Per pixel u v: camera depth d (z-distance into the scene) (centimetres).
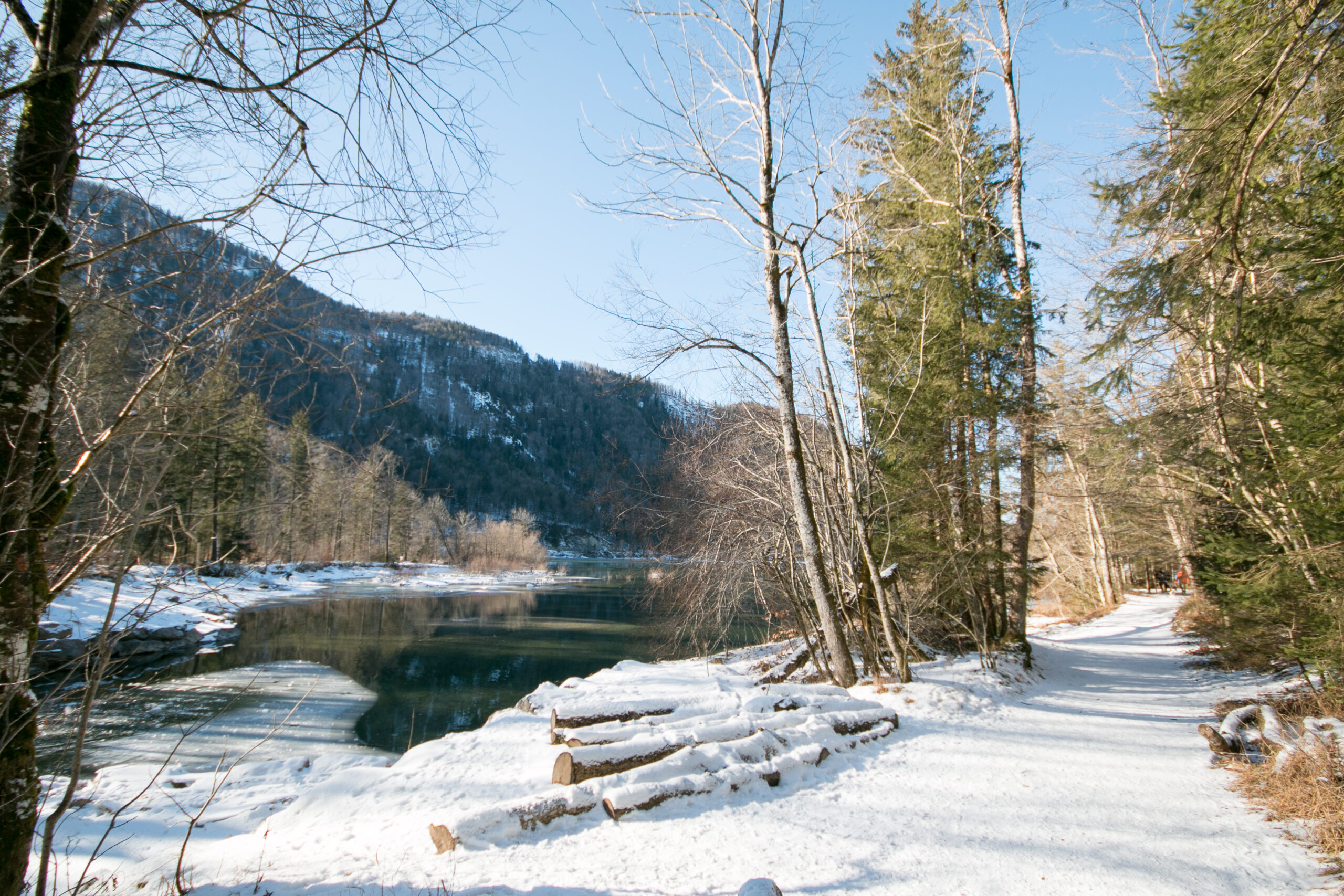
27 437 297
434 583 4272
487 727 811
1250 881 408
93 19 308
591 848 450
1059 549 3206
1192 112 644
